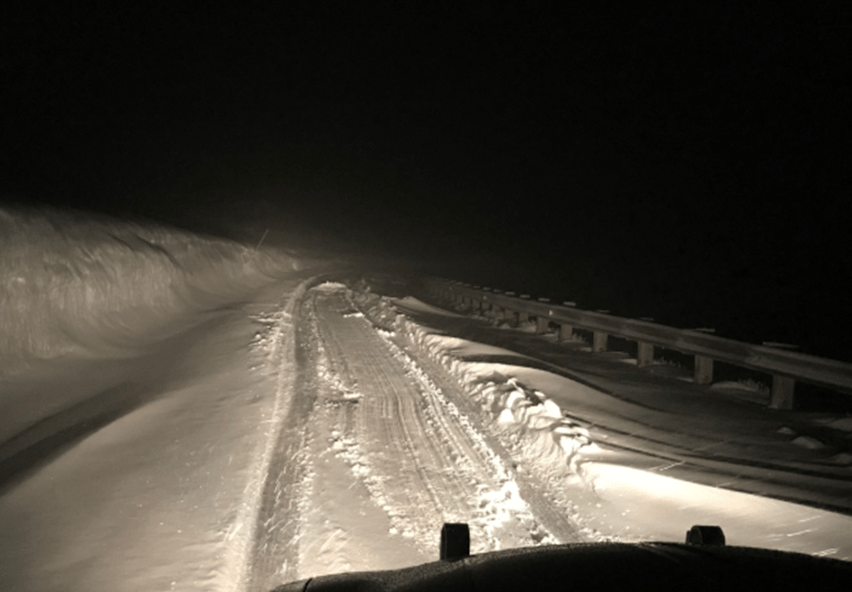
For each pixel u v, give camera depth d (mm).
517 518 5242
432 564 2539
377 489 5742
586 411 8484
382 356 11758
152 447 6559
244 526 4934
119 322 12219
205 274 19594
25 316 9445
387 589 2332
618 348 17250
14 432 7469
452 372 10594
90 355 10359
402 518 5168
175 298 15867
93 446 6512
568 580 2086
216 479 5793
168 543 4633
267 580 4188
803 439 7121
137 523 4945
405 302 21906
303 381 9539
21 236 10234
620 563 2197
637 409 8664
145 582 4113
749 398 9383
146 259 14711
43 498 5383
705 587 2000
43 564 4352
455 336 14344
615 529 5062
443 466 6383
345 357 11516
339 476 6004
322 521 5055
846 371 7383
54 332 10047
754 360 9031
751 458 6605
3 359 8789
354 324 15594
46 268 10375
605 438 7270
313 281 27875
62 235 11773
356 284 28219
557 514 5344
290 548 4613
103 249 12820
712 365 10461
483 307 22656
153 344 12016
